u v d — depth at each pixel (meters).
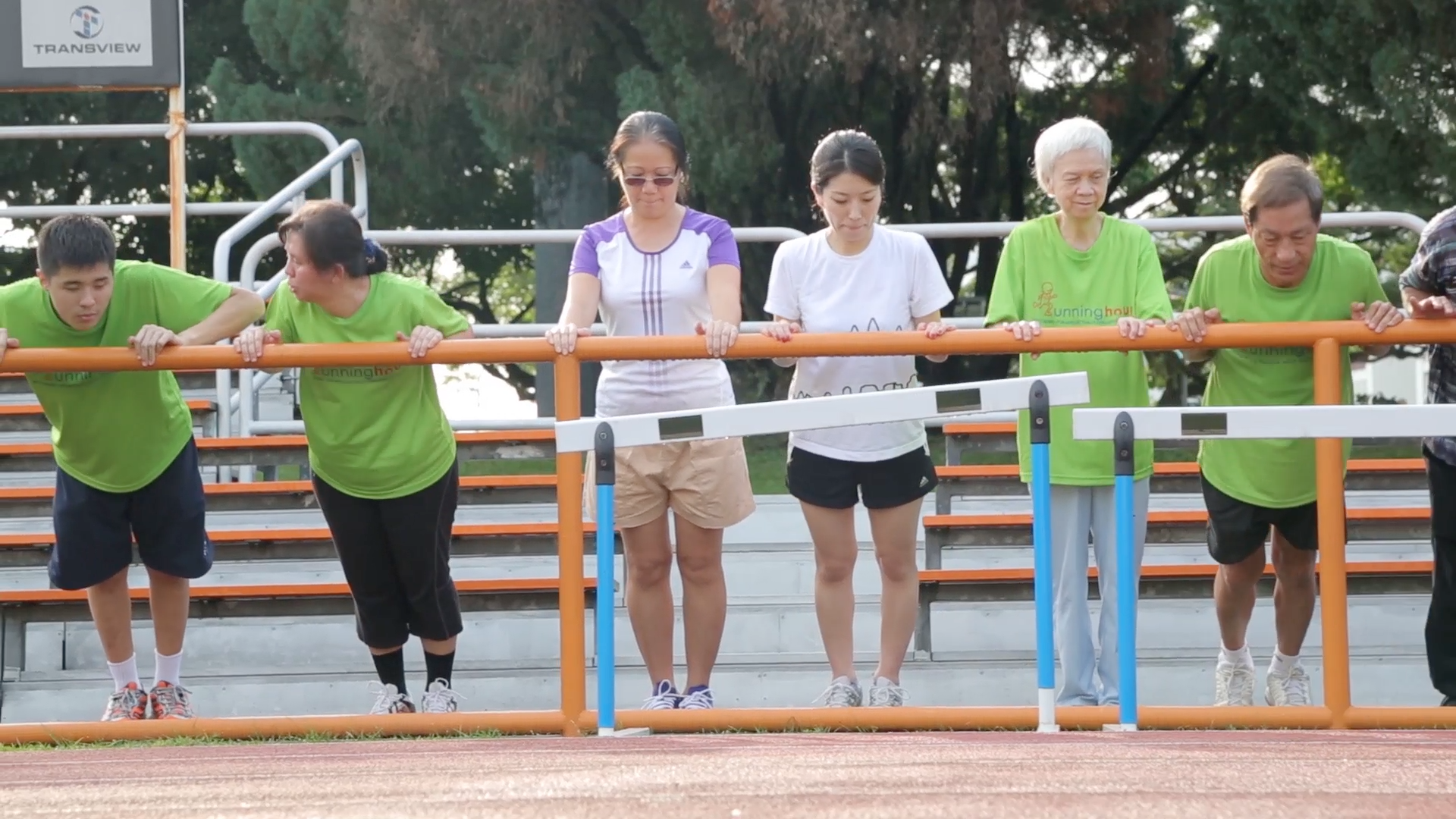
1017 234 15.06
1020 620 19.73
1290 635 15.37
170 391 14.86
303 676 18.52
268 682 18.48
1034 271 14.89
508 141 47.91
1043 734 12.41
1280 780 9.34
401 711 15.06
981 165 53.56
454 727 14.01
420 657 18.98
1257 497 14.44
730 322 14.65
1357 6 40.41
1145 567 18.09
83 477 14.53
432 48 46.56
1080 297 14.76
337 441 14.25
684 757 10.91
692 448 14.80
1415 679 18.39
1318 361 13.48
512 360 13.84
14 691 18.11
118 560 14.84
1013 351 13.75
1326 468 13.27
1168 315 14.48
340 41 51.19
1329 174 59.59
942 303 15.16
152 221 66.19
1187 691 18.28
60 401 14.23
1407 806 8.41
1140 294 14.69
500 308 80.94
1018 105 53.69
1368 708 13.32
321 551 19.30
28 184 63.34
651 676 15.34
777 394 49.72
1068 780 9.38
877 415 12.72
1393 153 42.22
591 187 51.72
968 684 18.19
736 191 46.97
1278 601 15.38
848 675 15.05
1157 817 8.17
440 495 14.54
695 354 13.77
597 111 49.00
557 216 52.22
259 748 13.04
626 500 14.88
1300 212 13.66
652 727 13.67
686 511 14.84
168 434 14.66
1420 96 40.06
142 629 19.25
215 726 14.18
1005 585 18.06
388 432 14.27
